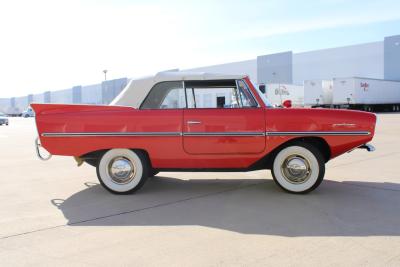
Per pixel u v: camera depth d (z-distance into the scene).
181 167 5.42
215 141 5.25
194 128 5.26
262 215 4.34
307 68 60.22
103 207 4.78
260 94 5.42
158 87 5.49
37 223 4.16
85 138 5.38
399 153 9.24
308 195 5.23
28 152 10.89
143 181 5.42
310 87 40.44
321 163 5.21
